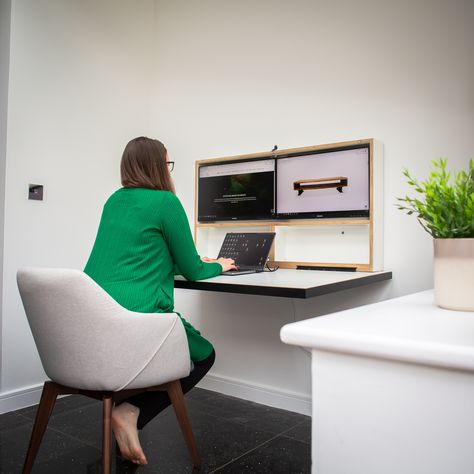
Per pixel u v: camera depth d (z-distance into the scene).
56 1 2.61
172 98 3.04
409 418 0.58
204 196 2.77
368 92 2.30
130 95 3.03
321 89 2.45
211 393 2.79
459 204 0.95
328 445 0.65
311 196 2.39
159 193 1.71
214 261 2.24
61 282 1.38
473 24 2.01
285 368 2.55
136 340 1.47
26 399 2.48
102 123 2.86
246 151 2.71
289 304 2.54
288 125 2.56
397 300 1.14
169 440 2.09
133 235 1.64
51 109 2.59
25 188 2.46
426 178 2.13
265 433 2.20
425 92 2.14
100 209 2.85
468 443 0.54
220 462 1.88
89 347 1.42
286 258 2.57
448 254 0.94
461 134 2.04
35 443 1.57
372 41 2.29
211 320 2.84
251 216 2.59
